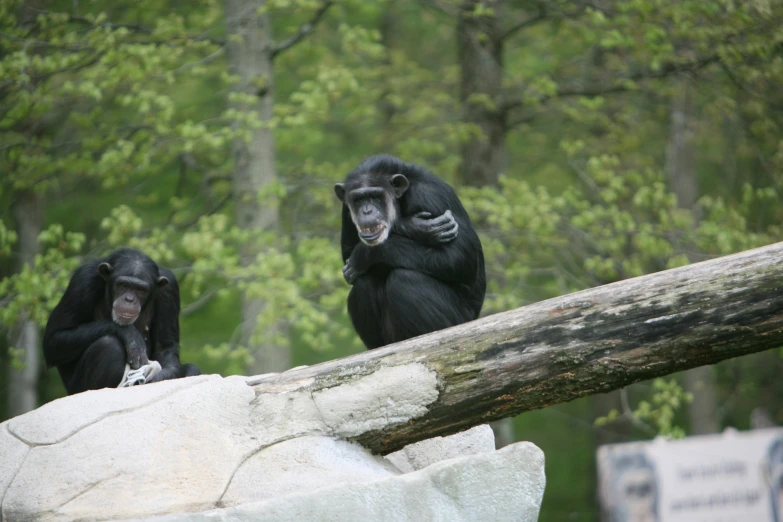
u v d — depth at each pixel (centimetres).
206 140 2456
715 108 3011
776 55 2738
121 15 2920
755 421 3953
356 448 1130
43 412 1124
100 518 999
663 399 2638
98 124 2931
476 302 1519
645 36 2725
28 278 2250
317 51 2914
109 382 1434
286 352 2741
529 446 1044
